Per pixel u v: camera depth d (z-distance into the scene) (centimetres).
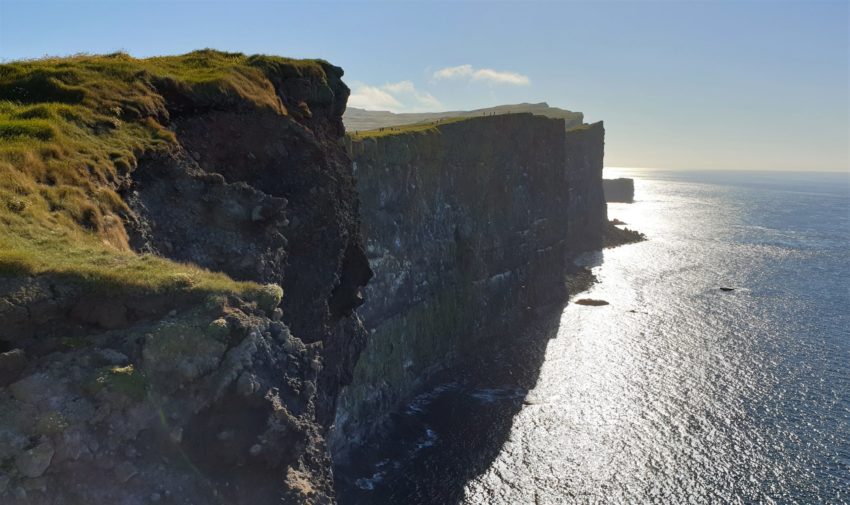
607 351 10038
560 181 13938
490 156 11425
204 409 2070
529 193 12688
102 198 2989
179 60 4916
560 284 13862
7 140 3030
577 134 18175
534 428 7438
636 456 6762
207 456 2055
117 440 1883
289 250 3881
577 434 7269
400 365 8444
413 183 9238
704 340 10519
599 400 8169
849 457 6688
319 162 4344
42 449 1714
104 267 2359
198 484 1980
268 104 4350
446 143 10175
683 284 14812
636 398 8206
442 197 10075
